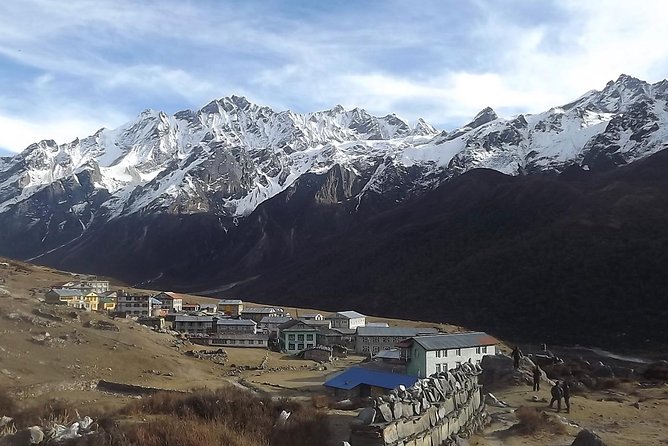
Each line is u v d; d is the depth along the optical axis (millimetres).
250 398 22672
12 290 123062
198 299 185375
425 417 17656
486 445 23359
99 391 51375
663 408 36719
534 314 148750
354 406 27234
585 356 116312
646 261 157250
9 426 20188
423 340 61625
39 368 56000
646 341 123375
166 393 29844
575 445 24047
